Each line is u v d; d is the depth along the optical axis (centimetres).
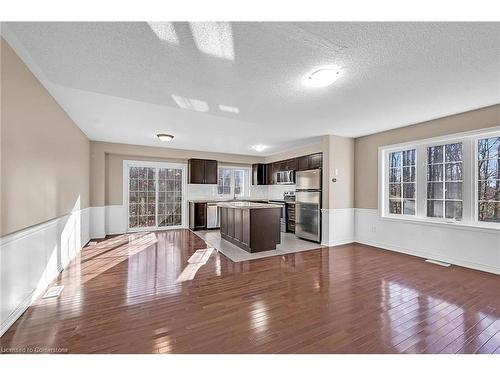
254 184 776
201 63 206
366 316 209
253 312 216
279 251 432
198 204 666
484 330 188
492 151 321
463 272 319
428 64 207
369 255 405
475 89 258
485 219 327
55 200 292
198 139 530
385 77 231
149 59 200
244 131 455
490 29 161
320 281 290
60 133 311
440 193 375
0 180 175
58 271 306
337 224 484
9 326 188
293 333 184
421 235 396
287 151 673
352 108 321
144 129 438
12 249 193
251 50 187
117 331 185
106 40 174
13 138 192
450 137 353
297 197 559
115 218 595
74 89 261
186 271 325
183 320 202
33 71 222
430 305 228
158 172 660
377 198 464
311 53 191
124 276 304
